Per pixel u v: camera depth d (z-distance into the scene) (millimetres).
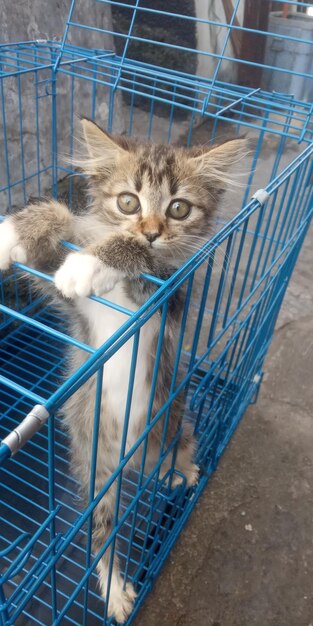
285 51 814
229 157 248
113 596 246
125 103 683
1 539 270
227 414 328
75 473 267
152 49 689
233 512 325
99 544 243
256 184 550
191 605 278
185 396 259
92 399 240
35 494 295
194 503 316
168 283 148
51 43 345
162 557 279
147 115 692
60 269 177
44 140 406
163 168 231
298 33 796
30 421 105
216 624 271
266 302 298
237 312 252
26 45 341
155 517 288
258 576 294
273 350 449
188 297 172
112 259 186
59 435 319
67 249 205
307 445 371
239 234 507
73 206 379
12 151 376
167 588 284
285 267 302
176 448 245
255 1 766
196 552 302
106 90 470
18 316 130
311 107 296
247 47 805
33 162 399
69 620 239
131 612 252
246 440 372
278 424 385
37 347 383
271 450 366
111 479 164
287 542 312
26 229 192
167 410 203
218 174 246
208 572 293
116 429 244
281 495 337
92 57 319
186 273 162
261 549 307
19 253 188
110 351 126
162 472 276
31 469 302
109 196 237
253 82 845
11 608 153
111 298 224
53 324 386
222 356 260
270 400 405
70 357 272
